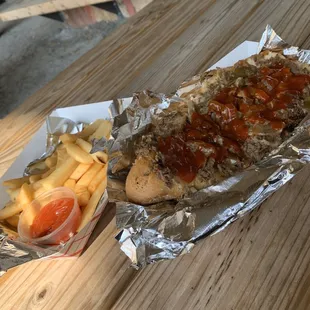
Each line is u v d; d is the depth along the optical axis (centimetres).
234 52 37
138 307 26
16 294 29
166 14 49
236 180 26
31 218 32
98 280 28
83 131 37
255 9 44
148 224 27
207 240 28
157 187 28
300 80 29
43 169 37
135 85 42
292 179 29
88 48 94
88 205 32
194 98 32
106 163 33
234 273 26
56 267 30
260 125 27
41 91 47
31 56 100
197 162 27
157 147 29
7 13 90
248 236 27
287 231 27
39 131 39
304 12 41
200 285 26
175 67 42
